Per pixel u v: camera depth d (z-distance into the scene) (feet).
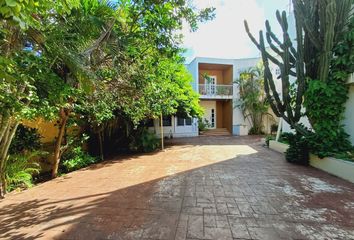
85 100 18.39
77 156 21.94
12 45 9.21
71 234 9.23
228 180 16.29
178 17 15.99
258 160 23.26
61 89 12.87
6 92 9.89
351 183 15.03
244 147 33.09
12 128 14.25
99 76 15.94
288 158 21.77
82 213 11.23
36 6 6.74
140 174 18.89
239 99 55.88
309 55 20.36
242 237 8.61
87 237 8.96
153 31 16.56
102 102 19.72
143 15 15.71
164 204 12.07
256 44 22.16
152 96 25.13
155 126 49.55
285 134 28.60
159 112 28.17
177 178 17.20
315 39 18.76
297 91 20.58
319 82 18.51
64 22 12.39
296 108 20.86
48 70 11.68
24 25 5.32
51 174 19.36
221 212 10.87
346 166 15.78
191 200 12.54
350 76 17.81
